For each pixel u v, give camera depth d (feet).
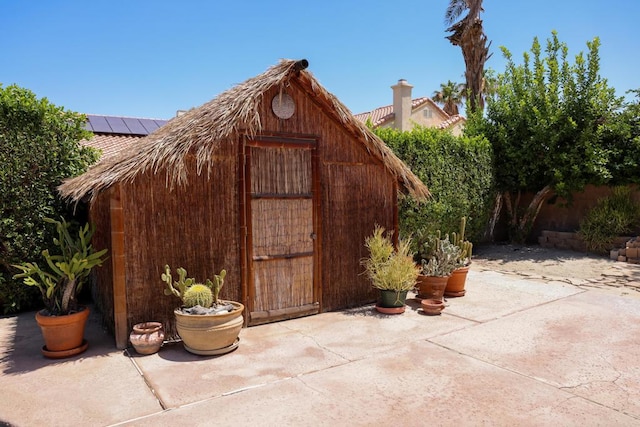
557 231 39.99
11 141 21.57
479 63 49.80
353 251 22.21
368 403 12.00
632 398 12.16
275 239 19.75
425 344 16.63
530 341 16.84
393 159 22.02
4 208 21.48
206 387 13.06
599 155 35.17
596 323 19.03
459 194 34.94
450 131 36.50
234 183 18.61
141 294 16.65
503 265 33.65
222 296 18.35
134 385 13.24
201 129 16.62
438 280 22.16
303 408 11.75
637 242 32.76
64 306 15.84
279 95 19.35
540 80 37.42
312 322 19.63
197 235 17.75
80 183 18.28
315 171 20.75
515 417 11.18
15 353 16.26
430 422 11.00
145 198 16.62
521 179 39.01
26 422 11.16
